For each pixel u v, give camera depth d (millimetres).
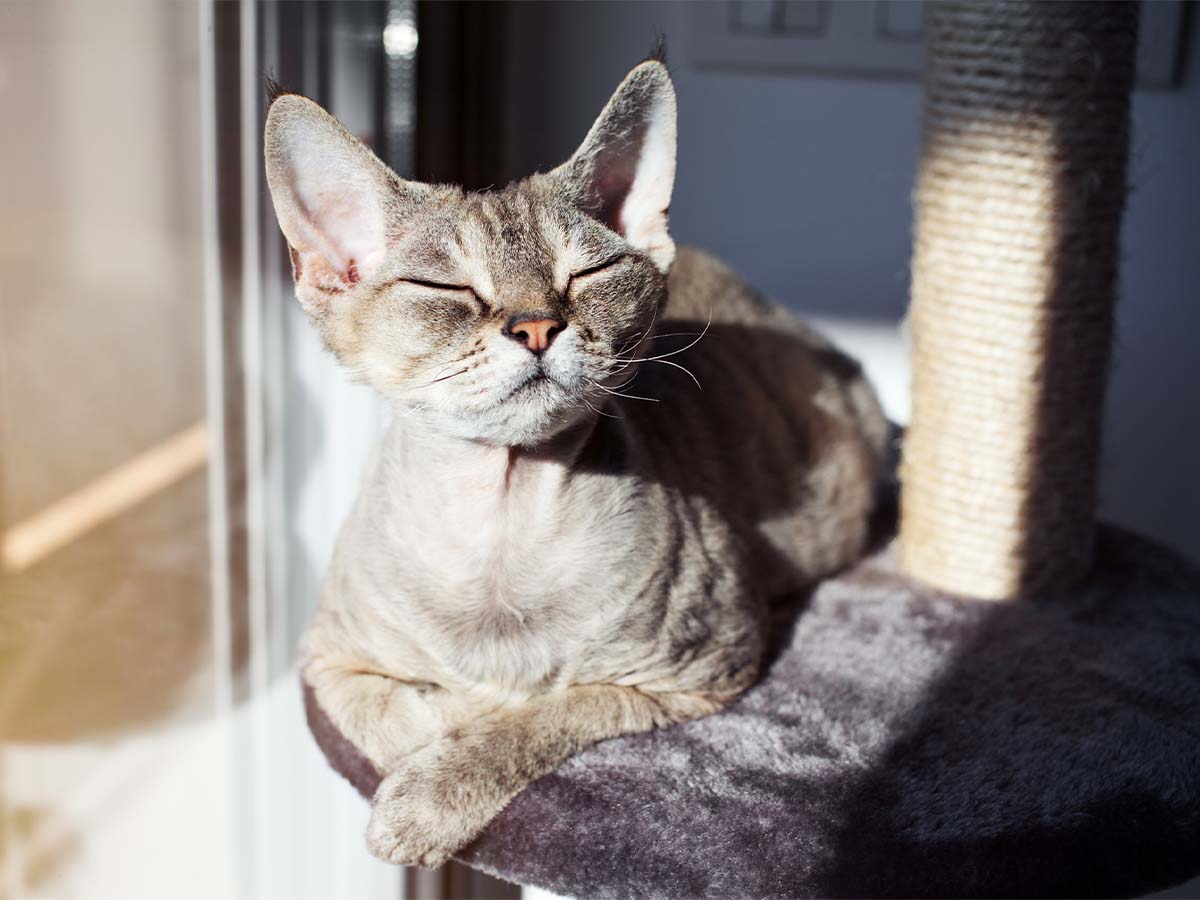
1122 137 624
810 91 861
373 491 572
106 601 753
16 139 684
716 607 577
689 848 508
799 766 539
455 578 550
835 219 876
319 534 818
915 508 675
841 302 891
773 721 564
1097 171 616
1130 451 839
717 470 633
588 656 556
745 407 667
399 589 556
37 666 722
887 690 586
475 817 515
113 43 722
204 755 800
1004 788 528
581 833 513
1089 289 629
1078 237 620
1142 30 773
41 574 722
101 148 723
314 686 579
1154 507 842
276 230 770
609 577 551
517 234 526
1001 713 571
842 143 863
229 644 808
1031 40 601
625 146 554
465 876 850
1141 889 510
